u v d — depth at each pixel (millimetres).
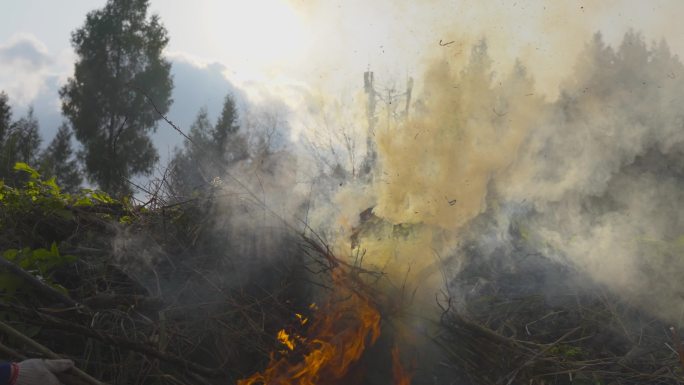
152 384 2027
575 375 2096
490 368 2070
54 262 2326
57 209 2809
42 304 2148
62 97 16031
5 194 2912
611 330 2326
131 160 15375
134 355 2047
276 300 2240
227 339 2105
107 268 2496
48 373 1598
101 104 15859
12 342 1958
